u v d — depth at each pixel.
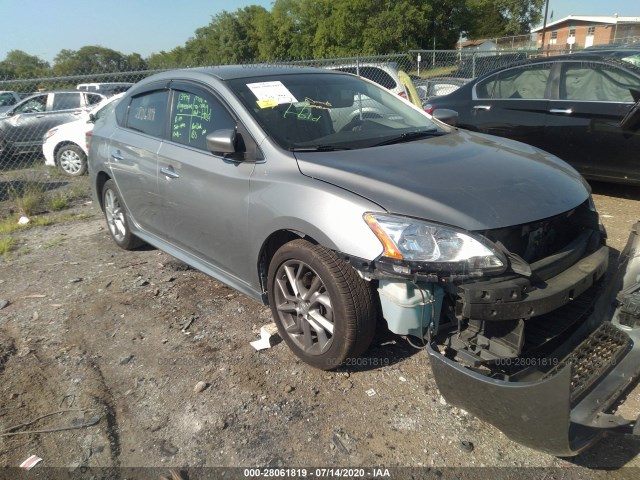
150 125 4.25
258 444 2.54
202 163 3.52
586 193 2.99
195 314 3.80
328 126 3.46
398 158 3.03
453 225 2.44
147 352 3.36
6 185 8.48
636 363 2.60
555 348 2.71
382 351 3.18
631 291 2.71
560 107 5.93
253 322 3.65
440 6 41.38
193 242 3.83
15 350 3.46
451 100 7.14
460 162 2.99
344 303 2.70
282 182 2.97
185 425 2.70
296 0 48.34
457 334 2.55
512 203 2.58
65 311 3.97
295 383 2.96
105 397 2.95
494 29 58.31
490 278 2.38
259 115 3.33
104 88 16.12
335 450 2.49
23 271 4.84
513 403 2.17
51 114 11.33
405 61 14.34
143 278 4.48
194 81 3.83
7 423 2.77
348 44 40.47
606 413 2.37
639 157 5.40
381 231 2.50
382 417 2.68
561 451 2.18
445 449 2.46
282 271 3.08
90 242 5.60
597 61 5.77
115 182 4.73
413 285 2.49
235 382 3.00
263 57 50.94
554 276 2.58
